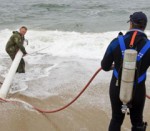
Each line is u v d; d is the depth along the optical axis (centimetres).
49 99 635
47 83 721
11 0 2269
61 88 691
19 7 2003
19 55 730
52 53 981
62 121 541
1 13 1811
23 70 780
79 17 1708
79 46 1031
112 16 1727
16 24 1516
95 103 612
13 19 1650
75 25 1459
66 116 559
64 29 1377
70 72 794
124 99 352
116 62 362
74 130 511
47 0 2253
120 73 358
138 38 355
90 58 924
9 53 750
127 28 1393
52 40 1103
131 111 384
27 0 2262
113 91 371
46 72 796
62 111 578
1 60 909
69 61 891
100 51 985
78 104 608
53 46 1044
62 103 617
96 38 1102
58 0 2250
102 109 586
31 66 846
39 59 916
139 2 2156
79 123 534
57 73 788
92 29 1374
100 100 626
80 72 793
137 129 390
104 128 518
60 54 970
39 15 1770
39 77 759
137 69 351
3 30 1308
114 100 373
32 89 685
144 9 1914
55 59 917
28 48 1038
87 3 2139
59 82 727
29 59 915
